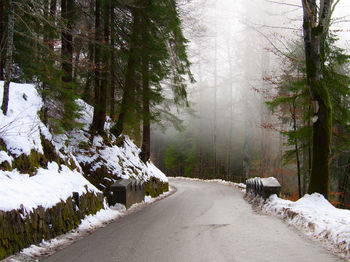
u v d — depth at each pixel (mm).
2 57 12414
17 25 12383
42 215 7008
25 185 7531
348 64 18578
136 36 17938
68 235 7867
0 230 5520
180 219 10641
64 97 12469
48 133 10914
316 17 11641
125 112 19062
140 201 16844
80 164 15133
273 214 11258
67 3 15984
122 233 8219
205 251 6078
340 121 14703
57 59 12570
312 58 11422
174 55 20391
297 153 15938
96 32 16078
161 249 6316
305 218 8484
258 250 6082
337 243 6246
